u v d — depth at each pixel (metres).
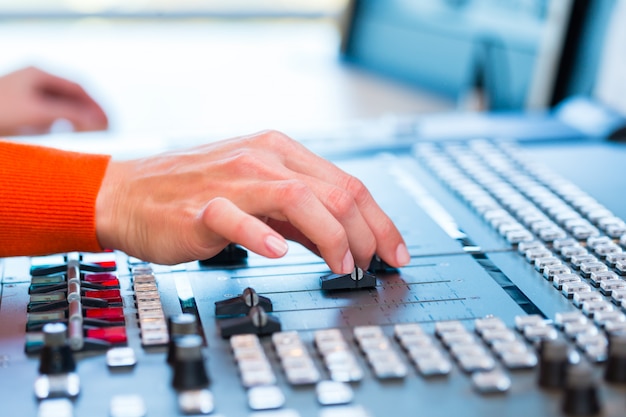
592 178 1.00
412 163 1.06
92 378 0.60
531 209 0.89
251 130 1.22
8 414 0.56
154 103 1.62
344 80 1.78
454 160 1.05
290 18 2.32
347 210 0.75
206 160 0.80
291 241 0.84
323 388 0.57
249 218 0.71
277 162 0.80
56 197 0.80
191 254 0.76
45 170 0.82
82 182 0.81
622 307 0.68
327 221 0.73
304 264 0.80
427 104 1.62
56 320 0.68
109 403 0.57
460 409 0.55
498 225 0.86
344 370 0.59
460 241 0.84
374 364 0.59
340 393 0.56
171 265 0.78
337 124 1.25
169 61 1.95
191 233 0.75
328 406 0.56
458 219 0.90
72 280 0.74
